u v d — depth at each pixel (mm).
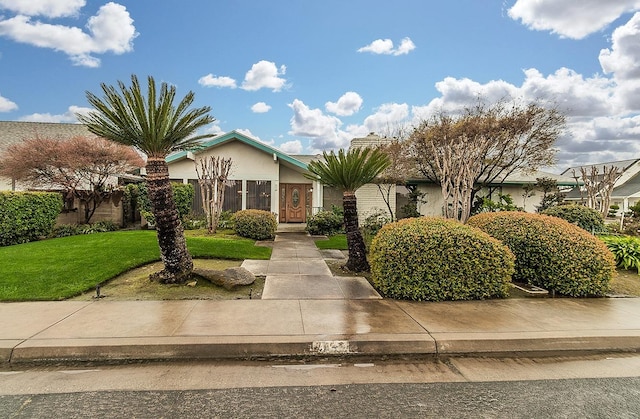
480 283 5727
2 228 9156
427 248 5656
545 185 17438
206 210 12805
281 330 4184
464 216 8969
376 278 6062
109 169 14367
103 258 7426
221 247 9266
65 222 12828
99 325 4254
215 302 5266
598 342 4172
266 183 16219
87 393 2986
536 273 6352
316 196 16422
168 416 2639
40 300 5207
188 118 6043
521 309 5230
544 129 15359
